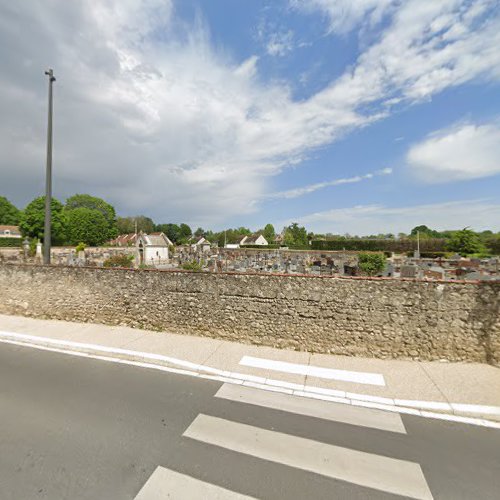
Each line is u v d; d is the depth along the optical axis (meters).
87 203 60.38
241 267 21.70
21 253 27.25
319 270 20.30
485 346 5.14
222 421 3.70
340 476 2.83
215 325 6.61
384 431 3.56
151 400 4.18
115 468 2.88
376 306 5.60
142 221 90.06
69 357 5.77
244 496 2.57
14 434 3.40
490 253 32.47
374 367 5.20
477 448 3.28
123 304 7.45
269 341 6.18
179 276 6.91
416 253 29.12
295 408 4.03
